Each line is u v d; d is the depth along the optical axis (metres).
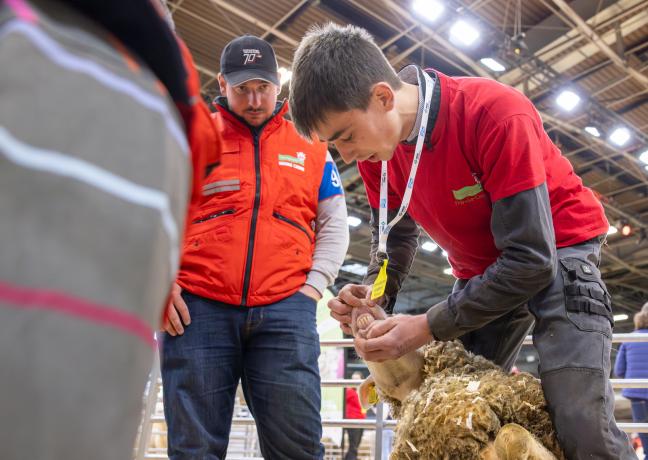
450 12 5.89
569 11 5.76
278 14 6.07
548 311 1.30
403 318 1.41
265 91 1.83
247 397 1.77
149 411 2.90
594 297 1.29
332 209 1.95
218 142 0.70
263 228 1.74
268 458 1.67
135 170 0.44
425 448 1.21
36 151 0.39
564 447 1.22
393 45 6.69
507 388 1.26
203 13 6.15
